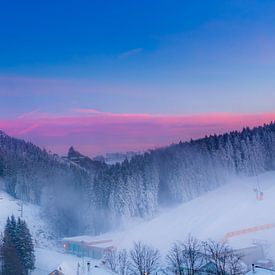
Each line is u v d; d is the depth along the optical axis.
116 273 92.88
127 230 151.75
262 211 139.75
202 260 86.94
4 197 192.50
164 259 107.75
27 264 94.75
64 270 89.31
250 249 98.75
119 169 189.38
